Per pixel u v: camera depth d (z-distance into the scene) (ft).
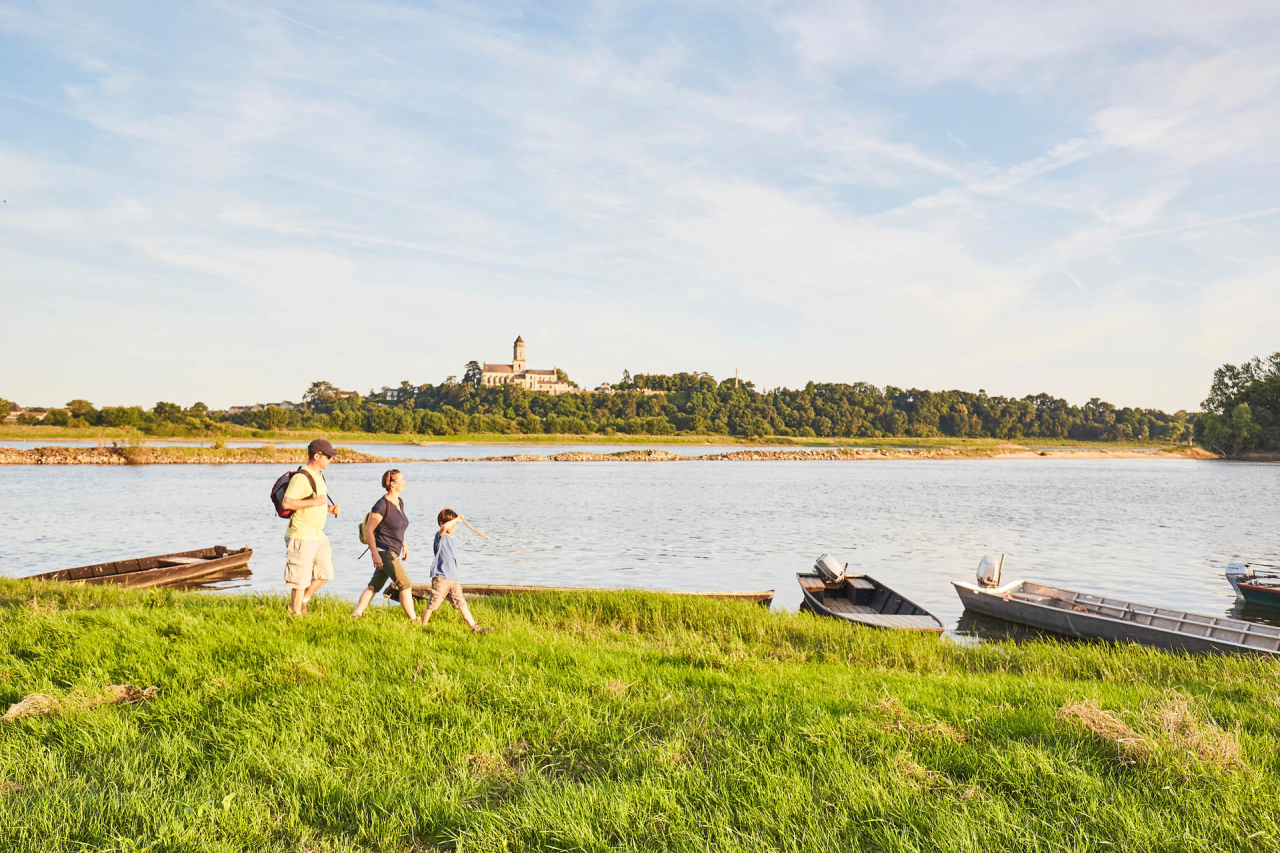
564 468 323.16
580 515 130.72
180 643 25.94
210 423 487.61
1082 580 73.97
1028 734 19.34
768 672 26.63
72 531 101.60
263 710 19.54
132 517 118.21
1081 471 331.57
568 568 77.56
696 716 20.21
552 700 21.22
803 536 104.42
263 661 24.16
